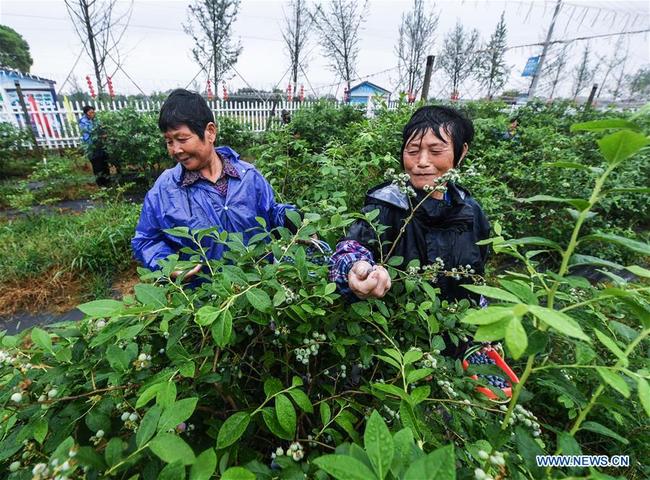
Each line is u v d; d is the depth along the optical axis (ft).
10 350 2.56
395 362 2.51
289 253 3.15
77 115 34.86
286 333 2.85
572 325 1.38
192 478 1.48
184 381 2.49
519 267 13.62
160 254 5.39
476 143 20.44
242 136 30.48
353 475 1.37
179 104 5.22
